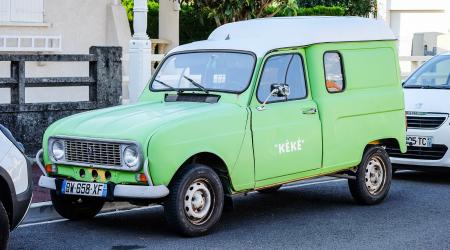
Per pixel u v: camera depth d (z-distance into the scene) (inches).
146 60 624.4
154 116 421.7
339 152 478.6
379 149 507.2
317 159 467.5
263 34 472.1
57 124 435.5
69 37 807.7
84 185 416.5
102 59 629.9
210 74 455.2
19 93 594.6
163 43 843.4
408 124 587.2
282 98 451.5
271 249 399.9
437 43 1075.9
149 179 399.9
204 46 469.1
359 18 506.9
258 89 442.0
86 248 397.7
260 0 764.6
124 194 404.2
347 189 560.7
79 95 805.2
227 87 445.7
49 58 604.4
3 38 754.2
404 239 421.7
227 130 424.2
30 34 778.8
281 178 451.2
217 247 401.4
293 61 462.6
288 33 467.8
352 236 427.5
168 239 415.5
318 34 475.2
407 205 508.1
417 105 586.6
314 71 470.0
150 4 1039.6
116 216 470.0
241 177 431.2
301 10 1141.1
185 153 406.6
